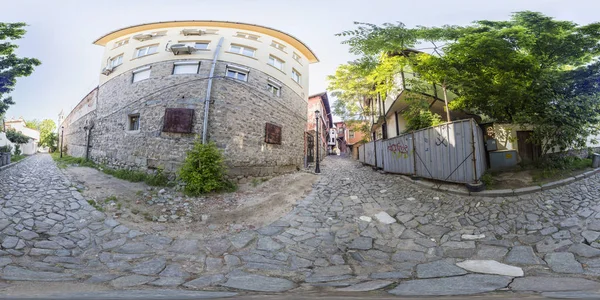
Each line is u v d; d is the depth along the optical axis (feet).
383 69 26.96
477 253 11.76
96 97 41.83
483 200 17.92
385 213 18.37
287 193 24.53
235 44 34.81
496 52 19.76
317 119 39.01
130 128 32.83
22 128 98.27
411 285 8.43
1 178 24.94
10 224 14.33
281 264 11.59
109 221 16.37
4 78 24.88
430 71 23.63
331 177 32.96
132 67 34.40
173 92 30.60
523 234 13.10
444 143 21.81
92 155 39.09
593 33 19.95
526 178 20.49
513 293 6.97
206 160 25.32
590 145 30.66
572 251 10.68
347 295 7.15
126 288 8.24
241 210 20.01
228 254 12.73
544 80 22.35
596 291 6.95
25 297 6.72
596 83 23.06
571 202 16.01
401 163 28.50
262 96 34.65
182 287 8.55
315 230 15.99
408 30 21.98
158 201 21.29
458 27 22.56
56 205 18.11
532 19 21.56
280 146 37.29
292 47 43.06
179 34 34.63
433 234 14.52
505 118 25.30
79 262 11.23
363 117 58.03
